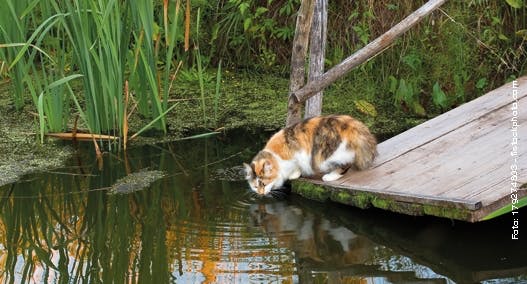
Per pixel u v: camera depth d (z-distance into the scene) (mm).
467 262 5539
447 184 5914
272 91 9156
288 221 6180
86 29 7289
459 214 5582
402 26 6512
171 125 8328
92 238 6008
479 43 8602
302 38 6715
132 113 8508
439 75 8625
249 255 5621
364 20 8789
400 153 6609
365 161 6395
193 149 7707
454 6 8641
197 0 9156
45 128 8141
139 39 7352
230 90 9195
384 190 6012
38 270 5547
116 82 7613
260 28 9312
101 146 7750
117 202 6570
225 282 5227
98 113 7797
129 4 7578
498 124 6840
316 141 6430
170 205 6488
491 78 8711
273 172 6539
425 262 5547
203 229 6059
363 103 8352
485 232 5949
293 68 6824
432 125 7047
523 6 8617
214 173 7109
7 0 7121
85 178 7051
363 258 5609
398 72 8750
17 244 5969
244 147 7738
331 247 5754
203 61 9570
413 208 5836
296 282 5246
